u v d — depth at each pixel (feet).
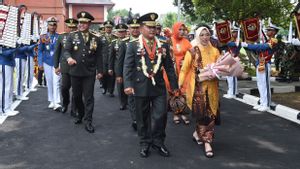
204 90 19.34
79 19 23.80
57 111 30.01
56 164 18.30
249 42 30.22
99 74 24.62
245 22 30.09
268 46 29.27
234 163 18.39
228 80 36.45
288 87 40.93
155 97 19.21
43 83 44.04
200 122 19.56
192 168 17.74
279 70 52.65
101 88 43.80
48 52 30.42
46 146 21.03
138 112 19.33
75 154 19.71
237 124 25.89
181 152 19.98
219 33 32.32
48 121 26.71
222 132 23.89
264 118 27.61
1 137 22.72
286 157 19.26
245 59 55.72
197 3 49.93
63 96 28.66
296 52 46.65
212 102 19.43
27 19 31.71
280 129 24.58
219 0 46.93
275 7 46.06
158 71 18.99
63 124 25.86
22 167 17.90
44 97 36.58
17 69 34.24
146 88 18.89
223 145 21.22
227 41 32.40
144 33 19.16
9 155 19.56
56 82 30.30
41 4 80.28
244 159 18.95
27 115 28.53
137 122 19.48
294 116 27.37
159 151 19.61
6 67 27.96
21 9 29.09
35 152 20.03
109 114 29.17
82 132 23.86
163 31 31.17
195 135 21.54
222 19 49.98
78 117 25.89
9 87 28.55
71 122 26.43
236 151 20.17
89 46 23.89
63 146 21.03
